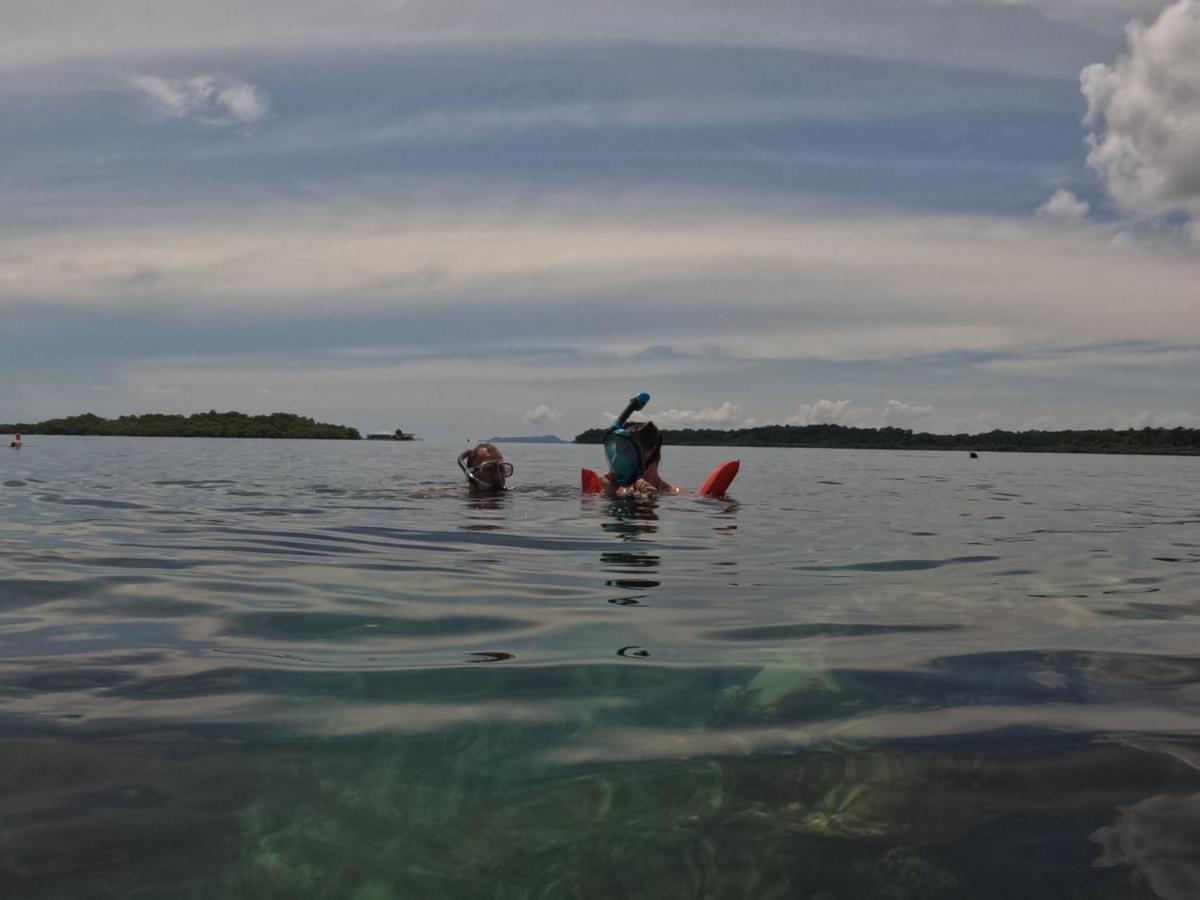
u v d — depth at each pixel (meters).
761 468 15.05
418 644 2.48
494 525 5.34
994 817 1.42
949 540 4.96
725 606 3.04
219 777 1.53
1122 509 7.35
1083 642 2.54
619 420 7.46
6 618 2.79
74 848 1.29
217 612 2.88
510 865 1.26
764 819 1.41
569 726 1.80
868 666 2.27
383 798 1.46
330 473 10.99
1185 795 1.50
